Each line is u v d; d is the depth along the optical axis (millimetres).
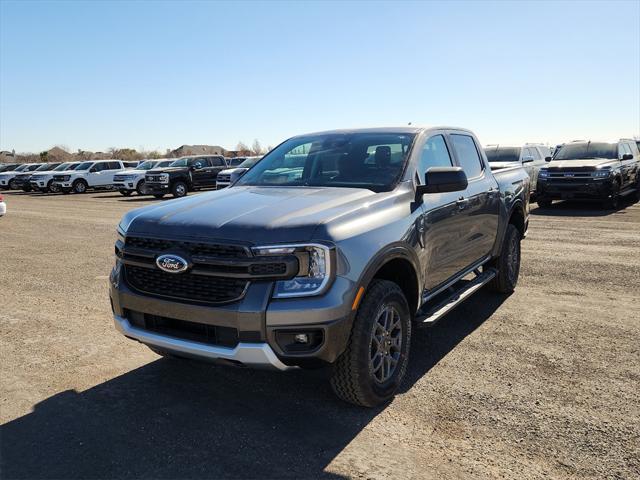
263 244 3088
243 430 3350
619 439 3207
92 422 3463
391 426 3387
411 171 4246
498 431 3314
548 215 14203
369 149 4543
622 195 15781
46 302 6297
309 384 4031
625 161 16406
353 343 3350
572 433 3279
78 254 9586
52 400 3781
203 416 3539
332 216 3332
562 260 8367
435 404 3678
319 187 4207
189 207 3695
